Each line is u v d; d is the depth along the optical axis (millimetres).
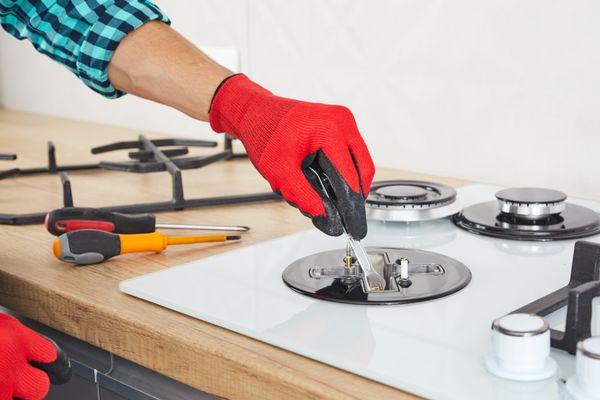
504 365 500
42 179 1217
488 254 784
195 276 727
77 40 833
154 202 1029
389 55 1243
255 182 1180
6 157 1210
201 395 636
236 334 601
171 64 779
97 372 727
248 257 785
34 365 620
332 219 660
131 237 809
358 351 546
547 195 897
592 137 1047
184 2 1554
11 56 2055
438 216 904
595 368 448
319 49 1335
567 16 1037
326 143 650
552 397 473
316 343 562
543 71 1076
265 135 678
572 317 523
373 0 1240
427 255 750
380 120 1284
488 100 1143
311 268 725
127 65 802
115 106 1777
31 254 837
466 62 1154
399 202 911
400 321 600
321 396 506
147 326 628
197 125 1581
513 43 1098
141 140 1327
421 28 1193
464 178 1197
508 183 1148
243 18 1440
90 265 795
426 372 510
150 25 819
